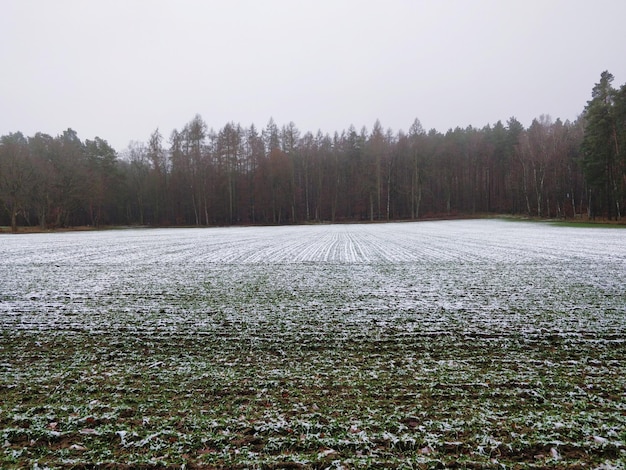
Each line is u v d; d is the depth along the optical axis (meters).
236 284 9.42
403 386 3.71
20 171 46.50
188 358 4.52
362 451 2.69
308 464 2.56
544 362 4.27
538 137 59.59
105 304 7.35
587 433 2.85
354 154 70.06
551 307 6.76
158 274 11.17
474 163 71.12
